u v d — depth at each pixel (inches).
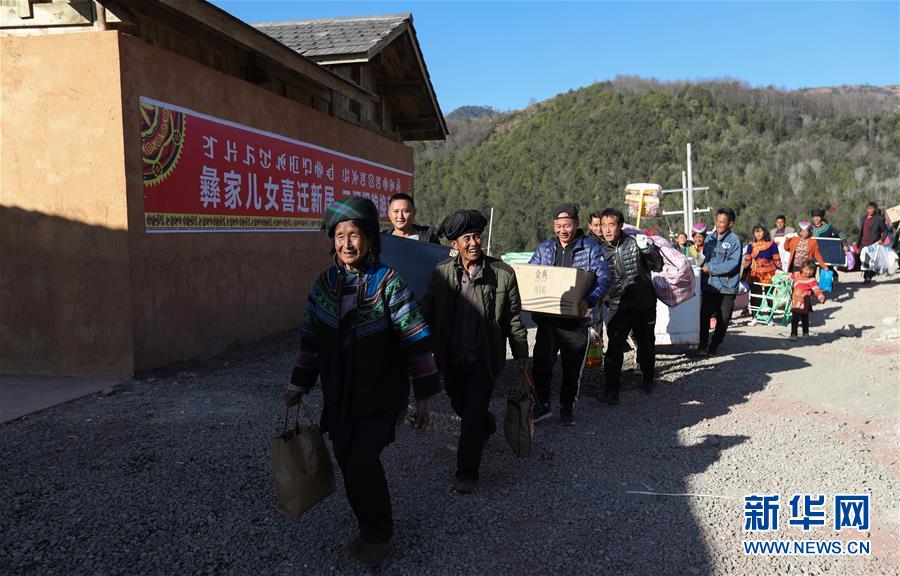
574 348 199.0
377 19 474.0
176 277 265.4
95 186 237.1
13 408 203.8
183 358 270.8
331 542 128.3
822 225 599.8
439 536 131.2
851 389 248.2
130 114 237.9
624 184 4793.3
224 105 297.6
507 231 4443.9
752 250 468.4
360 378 115.1
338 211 114.3
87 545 125.1
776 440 191.9
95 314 241.8
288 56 319.3
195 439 180.5
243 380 249.8
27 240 243.4
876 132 5275.6
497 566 120.6
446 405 221.9
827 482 160.7
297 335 344.8
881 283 618.8
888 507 147.4
